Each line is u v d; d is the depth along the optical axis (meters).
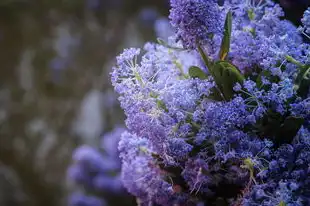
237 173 0.42
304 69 0.42
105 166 0.89
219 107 0.41
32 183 1.60
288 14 0.54
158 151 0.43
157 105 0.42
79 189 1.16
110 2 1.39
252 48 0.44
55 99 1.64
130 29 1.39
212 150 0.42
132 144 0.46
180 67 0.46
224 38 0.43
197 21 0.41
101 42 1.50
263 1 0.48
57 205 1.53
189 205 0.45
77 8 1.53
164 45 0.46
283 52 0.42
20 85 1.75
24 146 1.65
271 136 0.42
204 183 0.43
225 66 0.42
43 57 1.67
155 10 1.30
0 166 1.59
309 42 0.45
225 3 0.45
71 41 1.57
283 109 0.41
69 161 1.51
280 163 0.41
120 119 1.07
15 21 1.64
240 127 0.42
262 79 0.42
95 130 1.27
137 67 0.42
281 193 0.40
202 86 0.42
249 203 0.41
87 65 1.55
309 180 0.41
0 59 1.69
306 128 0.43
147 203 0.47
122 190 0.87
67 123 1.59
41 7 1.61
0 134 1.68
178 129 0.42
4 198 1.51
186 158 0.43
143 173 0.46
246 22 0.46
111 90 1.23
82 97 1.58
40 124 1.65
